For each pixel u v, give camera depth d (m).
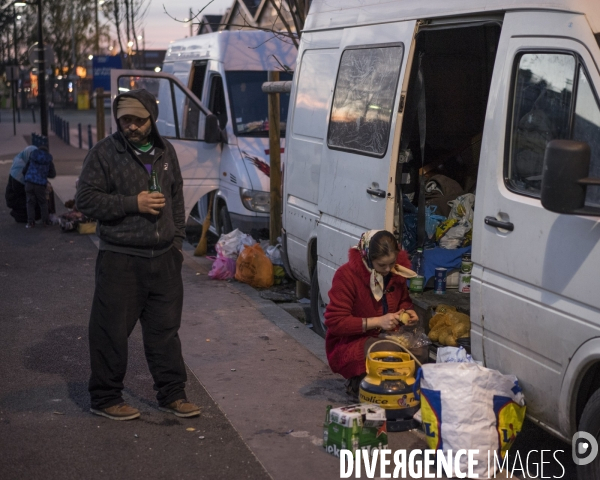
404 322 4.78
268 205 9.91
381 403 4.73
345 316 4.90
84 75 57.91
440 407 4.12
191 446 4.54
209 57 11.37
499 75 4.41
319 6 7.23
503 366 4.34
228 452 4.47
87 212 4.60
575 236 3.77
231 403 5.21
